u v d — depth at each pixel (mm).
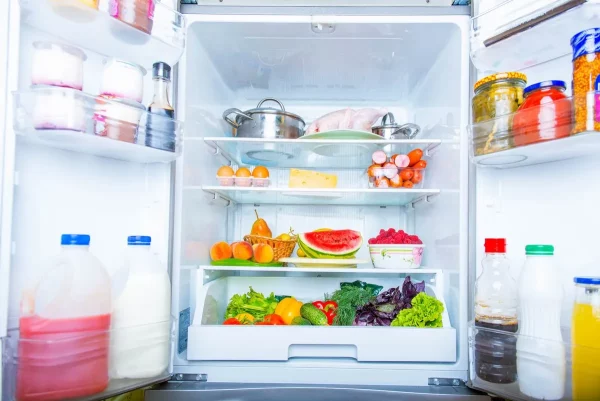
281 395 1004
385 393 998
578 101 740
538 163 998
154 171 1065
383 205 1722
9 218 703
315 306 1287
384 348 1065
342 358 1097
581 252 920
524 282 881
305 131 1515
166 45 933
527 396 847
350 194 1403
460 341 1071
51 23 802
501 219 1049
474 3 1099
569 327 896
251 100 1743
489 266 985
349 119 1372
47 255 818
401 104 1750
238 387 1014
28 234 786
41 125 722
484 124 917
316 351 1085
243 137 1370
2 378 694
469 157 977
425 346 1062
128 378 856
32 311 725
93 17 781
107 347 802
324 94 1682
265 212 1729
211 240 1419
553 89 835
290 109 1761
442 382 1050
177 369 1066
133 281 900
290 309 1283
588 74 756
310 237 1399
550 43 921
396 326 1112
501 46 951
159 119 908
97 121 781
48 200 827
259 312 1319
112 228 973
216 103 1453
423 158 1480
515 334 886
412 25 1140
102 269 820
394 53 1314
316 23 1142
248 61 1389
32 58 771
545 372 816
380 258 1295
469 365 1003
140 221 1051
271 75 1505
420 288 1266
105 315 804
